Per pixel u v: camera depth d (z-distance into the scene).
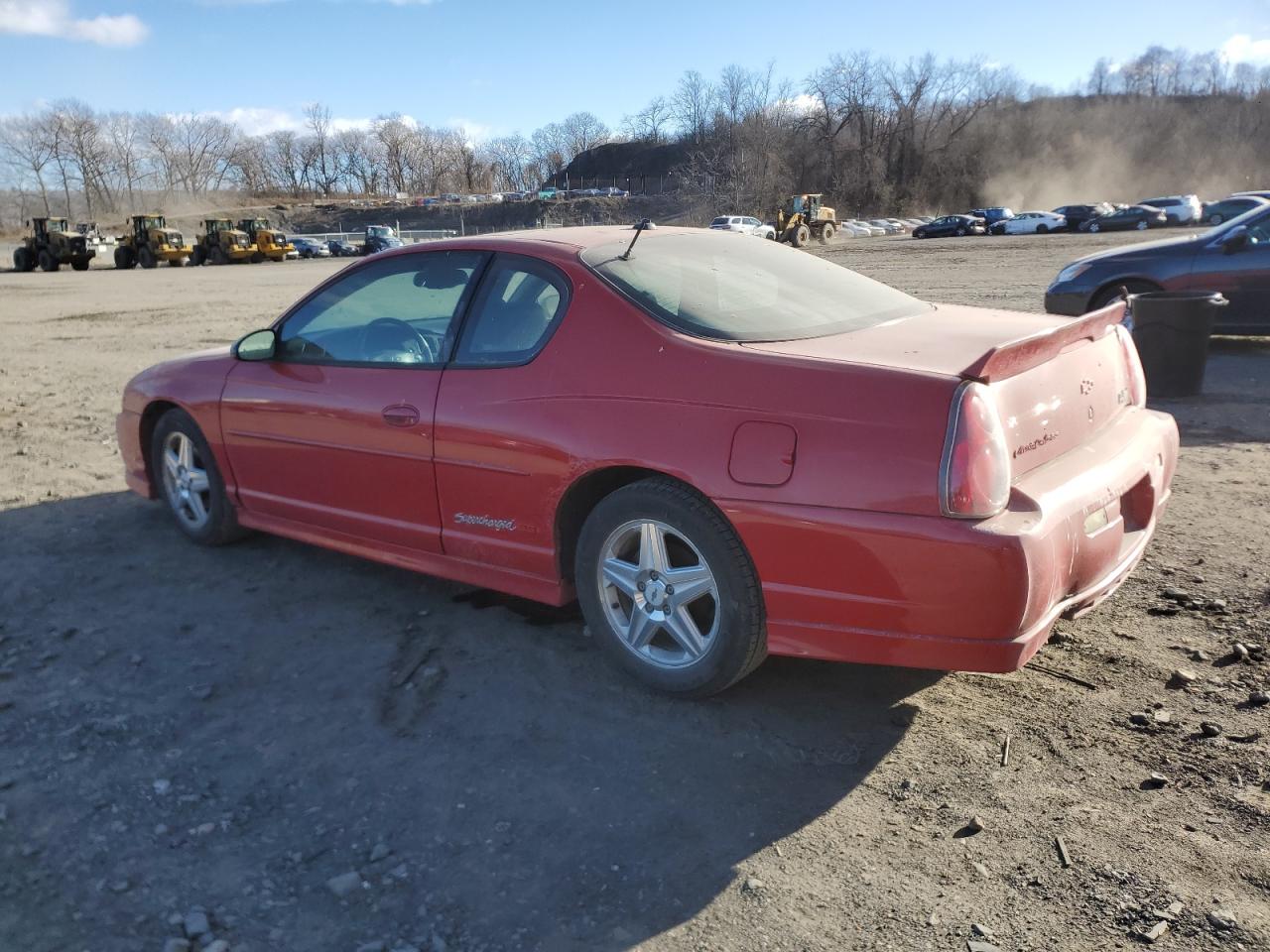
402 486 3.79
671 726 3.12
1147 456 3.29
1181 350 7.48
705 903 2.34
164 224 46.81
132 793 2.82
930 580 2.67
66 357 12.72
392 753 3.01
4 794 2.83
